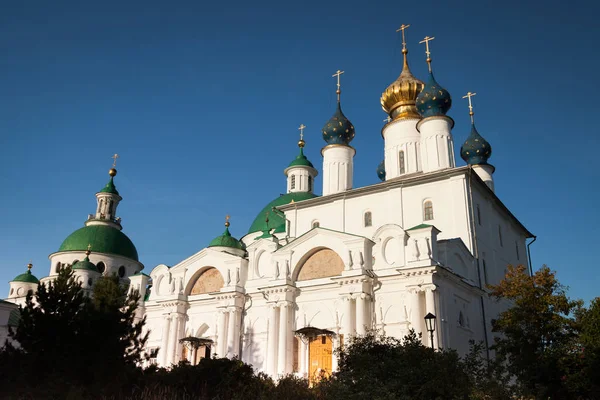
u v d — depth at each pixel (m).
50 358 25.38
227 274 51.28
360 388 20.91
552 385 28.38
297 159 72.75
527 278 35.75
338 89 65.19
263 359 46.62
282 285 45.44
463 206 46.16
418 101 56.12
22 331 26.03
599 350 26.36
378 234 43.56
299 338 44.53
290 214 56.41
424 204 48.41
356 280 41.81
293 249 47.34
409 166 56.88
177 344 52.22
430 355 22.88
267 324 47.53
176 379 28.16
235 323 48.88
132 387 26.41
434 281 38.81
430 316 28.70
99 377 25.78
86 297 28.48
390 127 59.50
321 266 45.84
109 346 26.98
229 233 58.50
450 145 54.16
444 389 20.52
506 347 33.22
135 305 30.50
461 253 43.34
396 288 41.22
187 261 55.03
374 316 41.44
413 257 40.16
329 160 60.59
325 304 44.44
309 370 43.28
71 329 26.50
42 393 23.70
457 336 39.97
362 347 26.17
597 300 28.12
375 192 51.38
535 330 32.62
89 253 73.19
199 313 52.91
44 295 27.03
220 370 28.91
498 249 52.28
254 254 51.50
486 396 21.30
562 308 32.94
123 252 77.81
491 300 47.00
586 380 26.27
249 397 25.88
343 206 52.94
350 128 62.00
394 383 20.66
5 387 24.33
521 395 22.48
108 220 83.00
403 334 39.41
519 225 60.59
